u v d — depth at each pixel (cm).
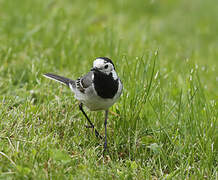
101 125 1100
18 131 940
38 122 1020
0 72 1329
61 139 983
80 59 1530
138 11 2339
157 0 2514
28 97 1138
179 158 962
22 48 1538
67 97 1155
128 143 1005
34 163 820
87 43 1641
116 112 1078
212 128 1000
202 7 2523
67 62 1482
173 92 1229
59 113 1073
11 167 801
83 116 1095
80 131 1029
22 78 1318
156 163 969
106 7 2319
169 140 1019
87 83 962
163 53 1783
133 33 1903
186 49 1931
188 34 2164
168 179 874
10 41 1571
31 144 892
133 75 1156
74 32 1783
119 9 2317
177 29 2202
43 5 2084
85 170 834
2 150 850
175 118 1084
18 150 859
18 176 770
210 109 1068
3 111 996
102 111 1120
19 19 1848
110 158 966
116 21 2098
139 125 1065
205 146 970
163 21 2269
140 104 1045
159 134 1022
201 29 2228
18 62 1423
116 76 956
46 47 1569
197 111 1043
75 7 2195
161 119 1054
